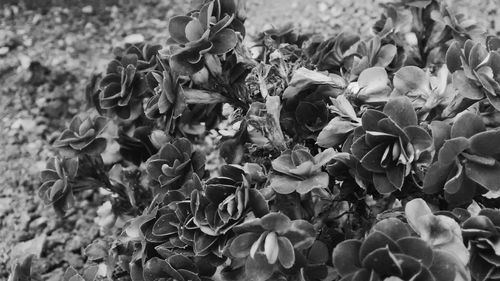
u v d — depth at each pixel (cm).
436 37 42
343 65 41
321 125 34
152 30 68
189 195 34
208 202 31
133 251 38
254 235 28
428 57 43
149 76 38
